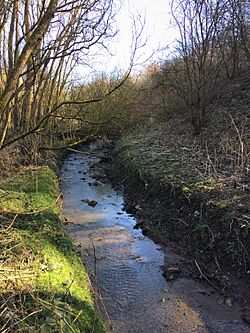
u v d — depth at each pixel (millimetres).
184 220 6715
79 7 3854
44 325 3018
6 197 6055
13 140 4016
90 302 3947
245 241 5254
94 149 16828
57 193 8164
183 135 11562
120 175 11211
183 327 4371
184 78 11953
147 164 9758
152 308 4742
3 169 8398
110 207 8805
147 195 8492
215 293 5012
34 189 7195
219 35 11734
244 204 5957
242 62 13258
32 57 3949
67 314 3377
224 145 8562
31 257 4195
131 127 15391
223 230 5715
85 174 12438
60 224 5684
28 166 9227
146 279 5449
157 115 15344
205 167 8047
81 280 4348
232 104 11156
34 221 5270
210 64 10914
